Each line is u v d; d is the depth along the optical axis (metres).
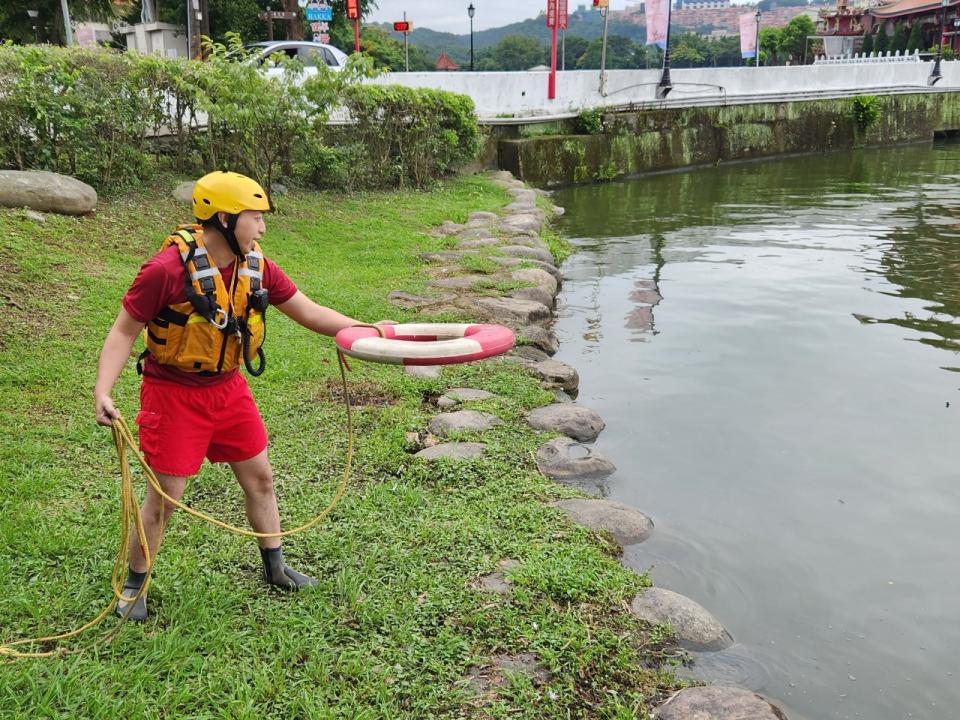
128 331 2.95
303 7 24.78
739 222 15.08
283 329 7.06
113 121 9.73
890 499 4.94
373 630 3.33
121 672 2.94
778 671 3.44
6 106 8.98
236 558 3.80
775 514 4.75
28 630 3.18
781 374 7.08
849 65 29.62
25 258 7.27
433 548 3.96
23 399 5.15
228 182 2.88
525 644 3.29
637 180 22.05
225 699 2.89
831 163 25.81
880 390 6.71
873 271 10.95
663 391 6.67
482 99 19.84
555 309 9.14
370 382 6.11
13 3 26.86
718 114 25.45
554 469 5.09
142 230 8.98
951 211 15.98
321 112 11.75
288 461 4.81
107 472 4.50
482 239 11.36
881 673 3.46
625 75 23.17
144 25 30.72
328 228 10.91
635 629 3.50
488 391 6.20
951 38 65.75
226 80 10.91
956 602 3.96
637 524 4.43
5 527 3.77
